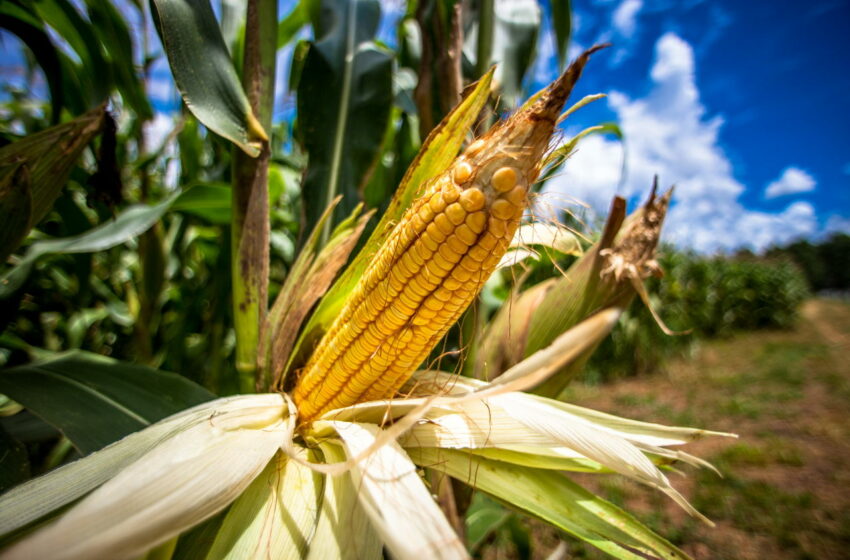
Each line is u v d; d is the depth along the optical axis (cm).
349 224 29
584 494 24
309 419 25
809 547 64
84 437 25
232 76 28
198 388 30
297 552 19
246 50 29
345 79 37
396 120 57
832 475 85
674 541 65
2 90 68
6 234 25
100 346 61
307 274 29
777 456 92
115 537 14
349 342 22
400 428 15
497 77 40
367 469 18
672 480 85
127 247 60
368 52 38
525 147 18
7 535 17
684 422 114
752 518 70
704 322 244
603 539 22
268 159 29
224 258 43
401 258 20
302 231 34
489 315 56
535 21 43
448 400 16
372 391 23
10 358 48
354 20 39
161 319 61
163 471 16
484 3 36
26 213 25
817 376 161
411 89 52
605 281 30
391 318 20
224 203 38
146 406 28
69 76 43
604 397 143
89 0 35
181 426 20
